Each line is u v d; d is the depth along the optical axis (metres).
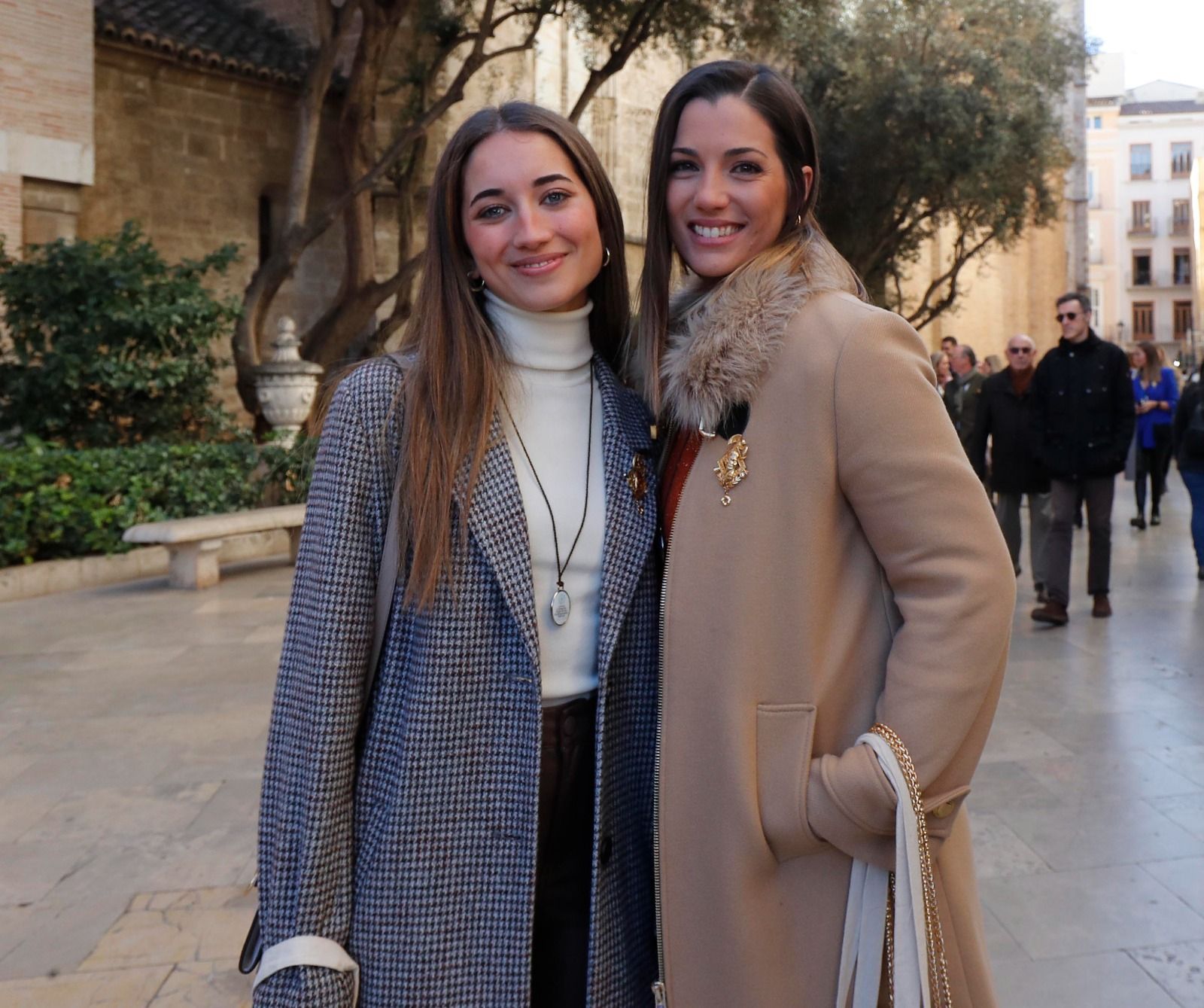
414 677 1.45
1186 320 72.06
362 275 14.41
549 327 1.63
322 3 13.18
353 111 14.10
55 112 12.71
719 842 1.45
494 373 1.52
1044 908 3.08
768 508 1.46
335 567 1.44
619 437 1.60
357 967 1.42
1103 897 3.13
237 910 3.18
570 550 1.55
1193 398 7.68
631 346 1.77
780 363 1.48
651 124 22.14
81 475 9.05
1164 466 11.59
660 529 1.60
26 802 4.10
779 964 1.46
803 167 1.62
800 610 1.44
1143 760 4.27
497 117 1.57
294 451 10.84
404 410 1.49
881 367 1.42
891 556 1.43
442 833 1.45
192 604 8.01
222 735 4.90
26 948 2.97
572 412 1.63
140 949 2.96
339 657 1.42
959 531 1.39
